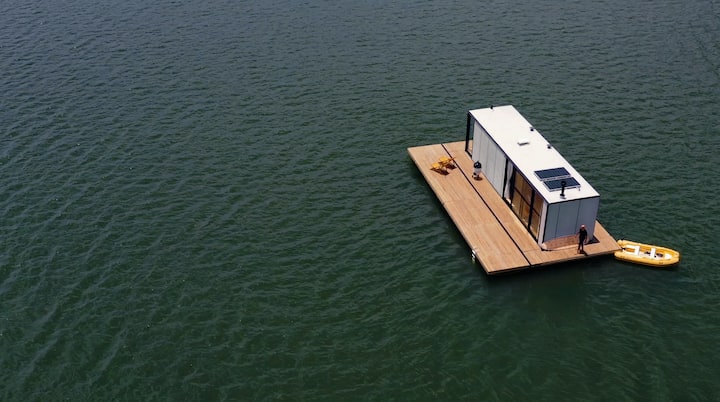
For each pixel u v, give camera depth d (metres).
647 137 62.03
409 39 83.69
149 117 68.31
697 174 56.31
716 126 63.19
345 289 46.34
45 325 43.81
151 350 41.78
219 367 40.56
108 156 62.06
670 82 71.38
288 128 66.00
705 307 43.34
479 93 71.19
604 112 66.50
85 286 47.00
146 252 50.09
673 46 79.12
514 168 49.84
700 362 39.69
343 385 39.28
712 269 46.25
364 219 53.19
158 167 60.34
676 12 87.94
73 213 54.53
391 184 57.41
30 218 54.00
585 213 46.56
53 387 39.50
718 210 51.91
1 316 44.47
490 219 50.75
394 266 48.31
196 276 47.66
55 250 50.47
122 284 47.09
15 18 92.06
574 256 46.41
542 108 67.75
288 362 40.84
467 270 47.62
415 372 40.03
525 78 73.69
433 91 71.94
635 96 69.06
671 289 44.84
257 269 48.22
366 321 43.72
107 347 42.09
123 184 58.06
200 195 56.47
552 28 85.12
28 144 64.06
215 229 52.38
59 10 94.56
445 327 43.09
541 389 38.62
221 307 44.94
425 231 51.66
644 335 41.72
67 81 75.50
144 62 79.50
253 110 69.25
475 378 39.50
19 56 81.31
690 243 48.69
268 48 82.44
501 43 81.75
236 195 56.41
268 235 51.62
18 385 39.66
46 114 69.06
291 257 49.34
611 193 54.53
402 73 75.69
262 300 45.47
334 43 83.31
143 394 38.94
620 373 39.34
